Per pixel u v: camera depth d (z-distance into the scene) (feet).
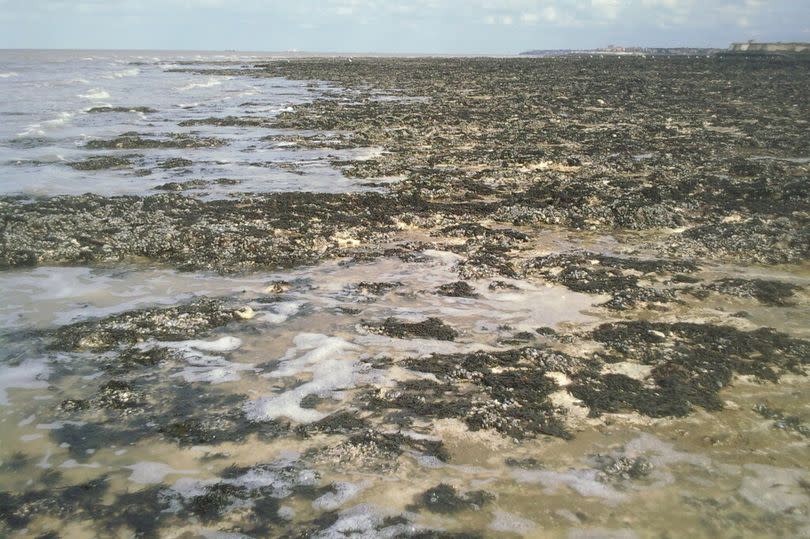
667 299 25.79
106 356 21.08
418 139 67.00
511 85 138.51
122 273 28.58
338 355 21.38
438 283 27.94
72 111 86.02
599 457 15.96
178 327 23.09
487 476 15.23
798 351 21.33
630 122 79.61
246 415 17.83
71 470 15.37
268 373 20.16
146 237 32.53
